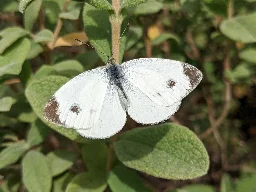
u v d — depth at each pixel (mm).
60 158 110
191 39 146
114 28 95
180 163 94
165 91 83
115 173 106
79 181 106
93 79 84
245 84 148
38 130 107
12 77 112
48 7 122
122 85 84
